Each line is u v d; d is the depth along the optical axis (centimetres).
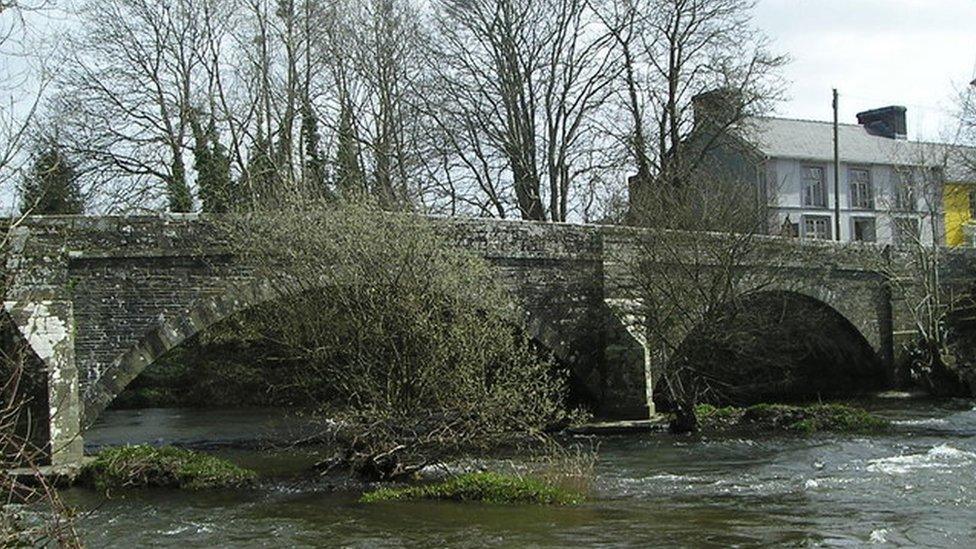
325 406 1762
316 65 3091
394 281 1623
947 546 1079
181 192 2838
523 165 3177
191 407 3119
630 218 2464
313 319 1695
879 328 3075
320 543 1181
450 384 1582
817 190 4622
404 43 3216
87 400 1831
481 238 2184
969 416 2453
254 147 2977
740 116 3173
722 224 2292
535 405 1791
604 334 2330
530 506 1364
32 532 693
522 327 1997
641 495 1435
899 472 1595
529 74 3170
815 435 2123
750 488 1479
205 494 1528
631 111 3238
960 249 3328
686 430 2186
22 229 1662
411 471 1605
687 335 2270
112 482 1559
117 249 1867
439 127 3170
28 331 1633
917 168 4069
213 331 2502
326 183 2933
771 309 2831
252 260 1878
